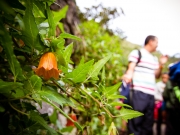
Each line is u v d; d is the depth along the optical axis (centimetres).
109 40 382
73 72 76
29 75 74
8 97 63
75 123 69
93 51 336
